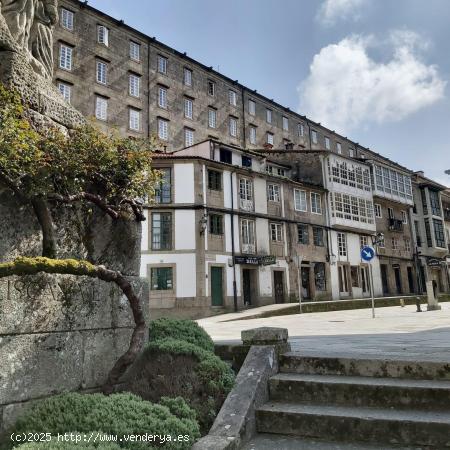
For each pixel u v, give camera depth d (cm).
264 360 466
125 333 500
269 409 409
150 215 2467
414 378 427
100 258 502
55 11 588
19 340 372
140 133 3419
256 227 2786
